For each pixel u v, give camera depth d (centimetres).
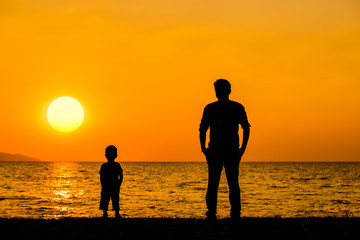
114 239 668
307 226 791
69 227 788
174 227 777
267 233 716
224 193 4422
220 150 750
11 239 664
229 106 759
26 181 6931
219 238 673
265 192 4694
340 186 6062
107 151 1155
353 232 739
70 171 13300
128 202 3366
